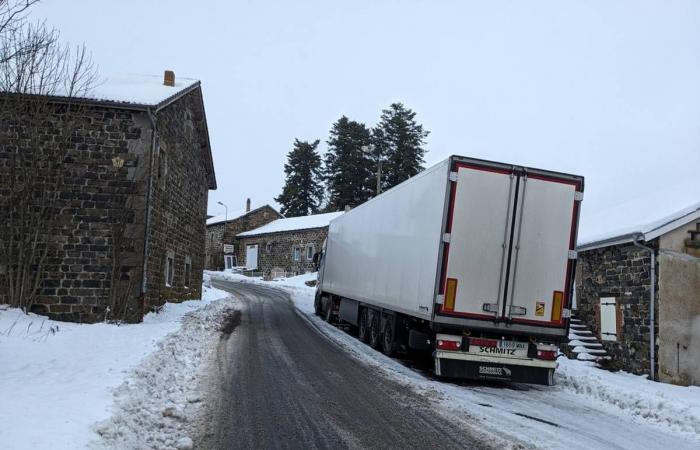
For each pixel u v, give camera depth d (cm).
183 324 1352
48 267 1314
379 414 682
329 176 5888
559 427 680
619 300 1290
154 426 568
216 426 595
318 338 1420
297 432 590
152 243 1436
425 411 711
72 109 1349
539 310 905
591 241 1360
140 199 1365
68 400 562
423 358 1183
